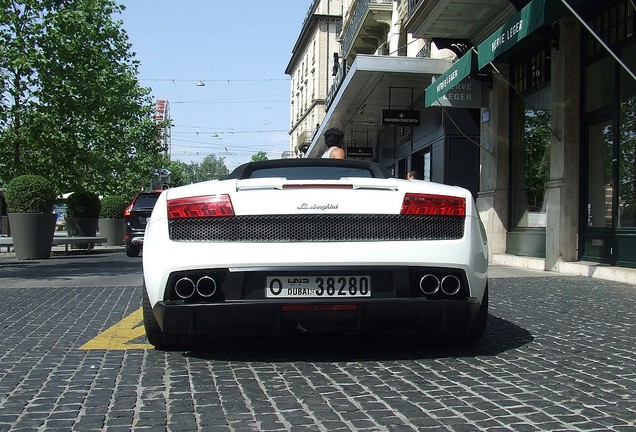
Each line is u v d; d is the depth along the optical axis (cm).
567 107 1014
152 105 3152
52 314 609
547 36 1027
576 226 1013
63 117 1489
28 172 1600
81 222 1884
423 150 1797
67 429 283
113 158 2427
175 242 372
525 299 691
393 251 368
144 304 419
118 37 1788
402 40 2233
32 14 1398
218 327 372
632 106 884
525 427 282
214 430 280
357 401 323
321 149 3238
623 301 674
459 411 305
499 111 1284
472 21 1314
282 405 316
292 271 364
